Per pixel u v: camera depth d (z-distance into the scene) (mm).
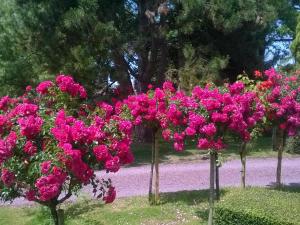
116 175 12227
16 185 4793
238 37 16844
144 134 17875
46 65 14250
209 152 7090
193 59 15258
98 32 13273
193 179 11602
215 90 6969
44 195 4520
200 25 15539
